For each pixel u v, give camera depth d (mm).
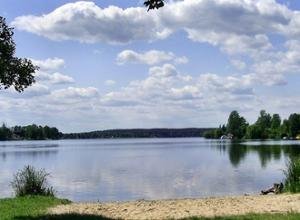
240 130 178375
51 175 43281
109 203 19281
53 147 136500
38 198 20500
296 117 163375
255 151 84688
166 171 46812
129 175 42969
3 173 45406
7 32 16312
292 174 22594
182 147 124688
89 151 103375
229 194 29578
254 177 39812
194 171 46375
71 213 16516
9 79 16594
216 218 14984
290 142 141625
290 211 16000
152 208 17688
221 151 90188
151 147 132250
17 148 124750
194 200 19672
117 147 136625
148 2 12953
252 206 17578
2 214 16453
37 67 17234
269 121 172625
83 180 38875
